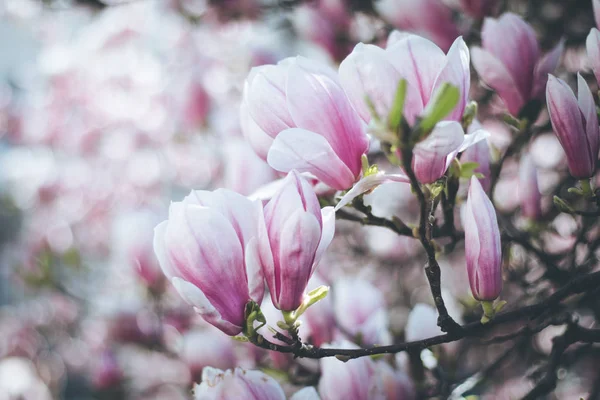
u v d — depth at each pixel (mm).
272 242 612
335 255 1544
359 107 600
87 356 1952
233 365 911
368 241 1528
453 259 1527
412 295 1489
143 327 1267
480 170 744
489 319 646
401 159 597
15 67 2824
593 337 755
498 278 635
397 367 854
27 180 2412
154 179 2307
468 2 918
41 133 2398
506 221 884
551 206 926
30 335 1979
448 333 647
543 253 836
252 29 1614
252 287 617
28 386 1676
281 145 627
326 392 747
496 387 1237
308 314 830
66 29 2369
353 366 741
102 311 1346
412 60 594
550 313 827
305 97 626
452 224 750
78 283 1807
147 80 2234
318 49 1234
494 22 758
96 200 2363
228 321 619
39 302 1978
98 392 1362
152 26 2109
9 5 2242
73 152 2391
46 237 2234
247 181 793
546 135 1191
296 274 613
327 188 691
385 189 1512
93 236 2371
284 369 905
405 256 1486
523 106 765
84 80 2287
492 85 769
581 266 852
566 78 1093
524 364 1207
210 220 607
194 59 1831
